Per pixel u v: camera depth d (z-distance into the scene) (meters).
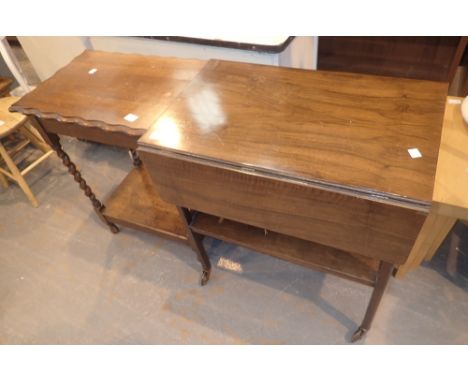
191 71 1.36
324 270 1.22
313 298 1.53
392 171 0.84
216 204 1.09
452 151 1.13
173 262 1.74
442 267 1.54
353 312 1.46
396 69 2.58
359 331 1.34
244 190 0.97
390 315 1.43
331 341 1.39
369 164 0.86
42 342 1.53
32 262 1.83
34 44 2.29
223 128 1.03
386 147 0.89
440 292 1.47
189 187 1.08
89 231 1.94
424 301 1.45
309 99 1.08
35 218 2.04
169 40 1.68
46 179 2.26
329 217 0.91
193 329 1.50
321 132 0.96
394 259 0.93
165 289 1.64
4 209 2.11
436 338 1.35
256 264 1.68
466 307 1.42
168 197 1.17
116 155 2.38
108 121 1.17
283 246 1.28
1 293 1.72
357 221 0.87
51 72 2.45
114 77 1.38
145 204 1.75
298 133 0.97
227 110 1.09
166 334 1.50
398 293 1.48
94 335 1.53
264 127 1.01
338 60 2.75
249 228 1.34
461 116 1.23
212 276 1.66
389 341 1.36
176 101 1.15
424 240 1.31
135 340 1.49
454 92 2.20
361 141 0.92
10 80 2.26
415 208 0.77
